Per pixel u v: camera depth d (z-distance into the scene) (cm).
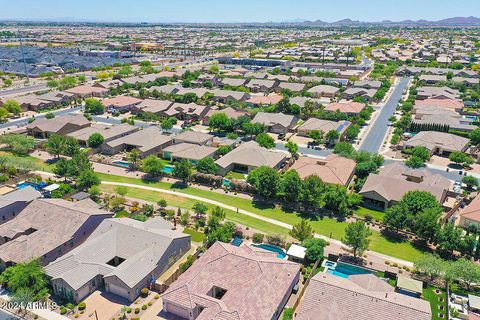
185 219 9725
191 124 18350
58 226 8700
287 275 7200
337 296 6419
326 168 12025
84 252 7775
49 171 12900
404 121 17688
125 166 13400
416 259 8469
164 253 7844
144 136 15038
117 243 8175
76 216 8912
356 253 8625
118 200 10456
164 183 12138
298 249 8412
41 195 10675
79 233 8662
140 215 9775
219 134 17062
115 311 6856
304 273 7894
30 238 8281
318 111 19362
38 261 7681
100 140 14725
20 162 12194
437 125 16625
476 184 11800
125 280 7062
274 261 7406
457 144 14738
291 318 6544
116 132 15762
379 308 6159
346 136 16425
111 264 8056
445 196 11081
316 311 6262
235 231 9294
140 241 8125
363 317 6103
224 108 19625
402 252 8750
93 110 19912
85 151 14212
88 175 11375
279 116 17738
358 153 13550
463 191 11731
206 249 8612
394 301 6256
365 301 6275
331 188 10519
